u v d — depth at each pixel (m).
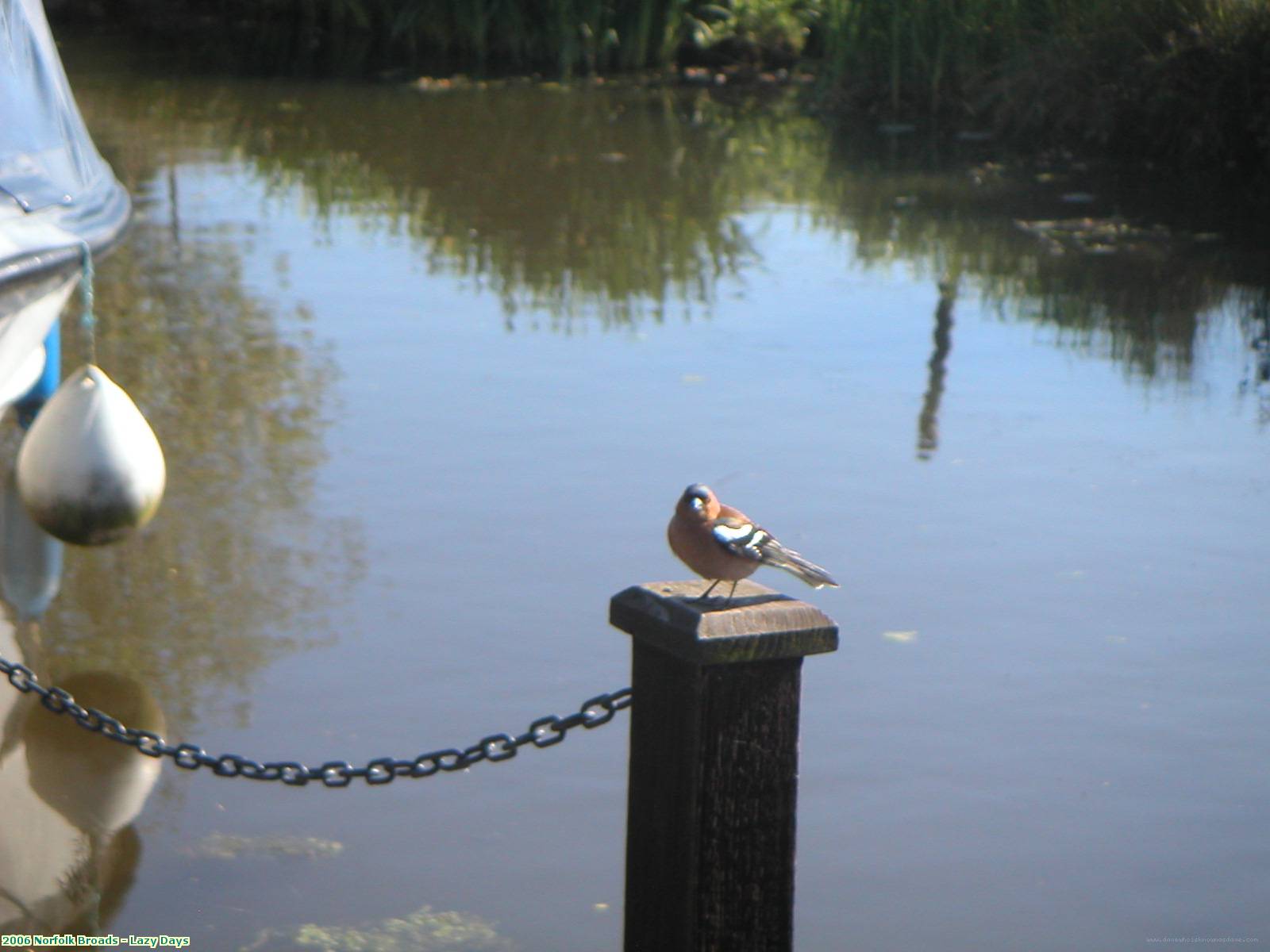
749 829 4.18
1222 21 18.27
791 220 16.06
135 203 15.97
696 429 10.10
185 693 6.66
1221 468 9.47
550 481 9.20
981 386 11.02
